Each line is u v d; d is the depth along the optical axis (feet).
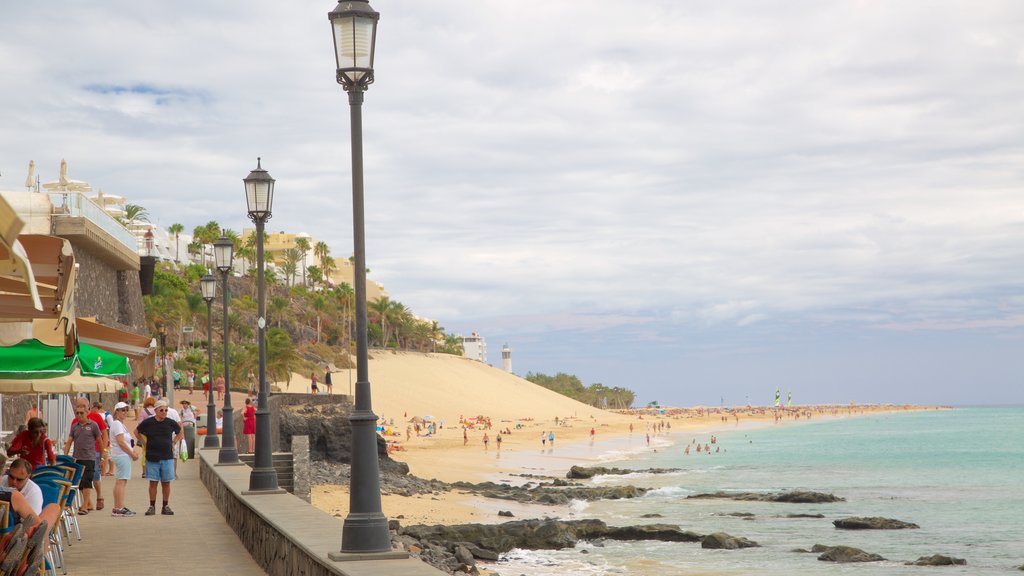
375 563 27.61
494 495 192.65
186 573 37.99
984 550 130.21
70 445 58.70
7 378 36.17
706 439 503.61
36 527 27.37
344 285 600.39
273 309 498.69
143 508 62.44
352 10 30.81
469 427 495.41
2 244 17.37
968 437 476.95
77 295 124.57
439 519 154.20
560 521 139.13
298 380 449.89
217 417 122.01
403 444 375.45
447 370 645.92
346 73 31.01
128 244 150.20
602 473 273.33
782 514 168.86
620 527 136.36
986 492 207.82
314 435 200.13
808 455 353.92
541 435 492.95
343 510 140.97
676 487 224.94
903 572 114.52
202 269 438.40
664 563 118.01
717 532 144.97
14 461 31.01
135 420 131.75
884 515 168.66
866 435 522.06
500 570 112.27
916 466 288.71
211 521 55.36
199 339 385.91
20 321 30.76
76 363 39.27
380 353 611.47
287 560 33.65
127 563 40.40
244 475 61.93
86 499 59.06
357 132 31.19
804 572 113.39
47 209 118.62
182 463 102.06
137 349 46.16
